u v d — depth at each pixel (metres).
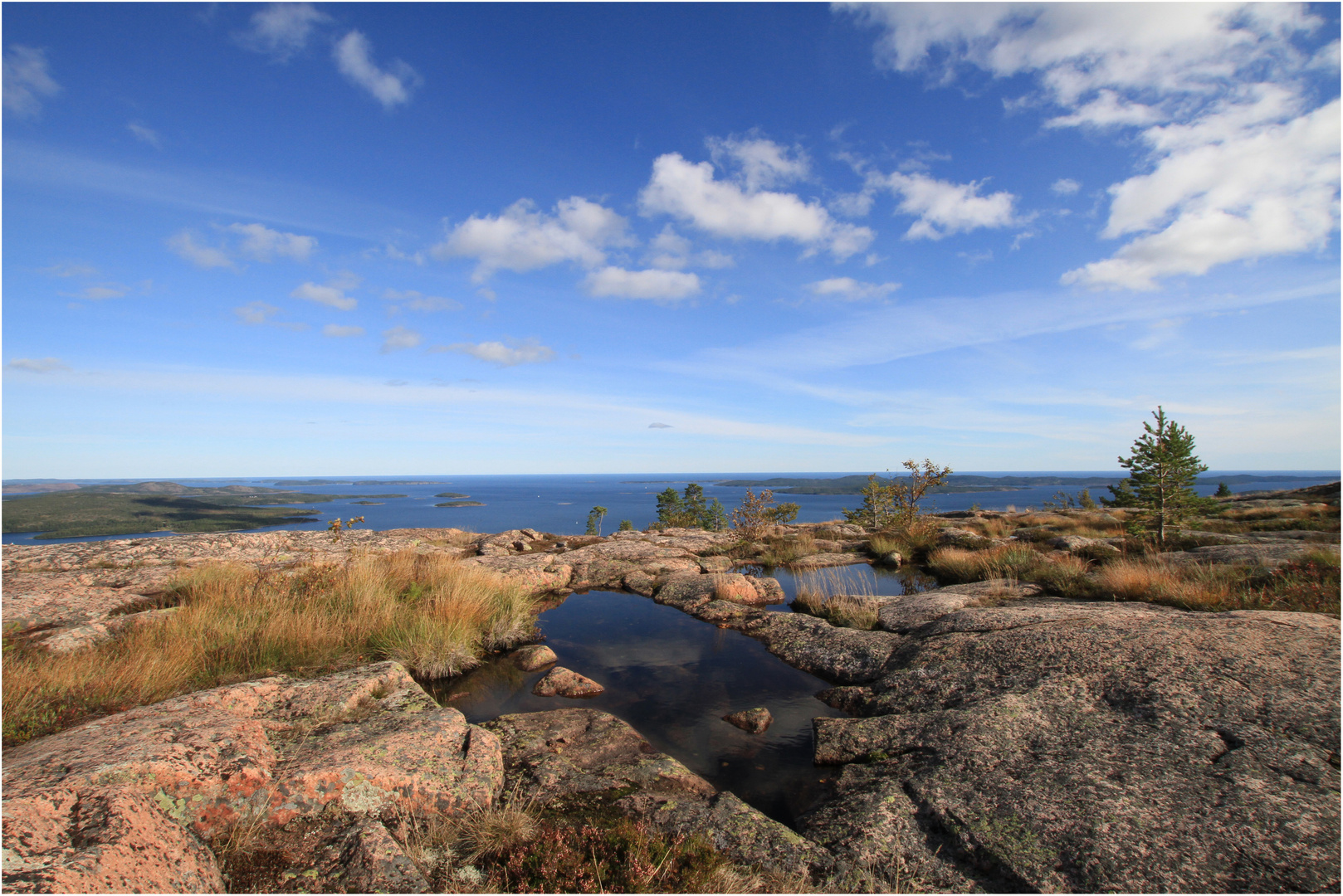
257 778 4.30
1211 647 6.52
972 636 8.18
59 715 5.59
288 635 8.19
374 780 4.56
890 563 16.66
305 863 3.80
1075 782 4.70
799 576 15.38
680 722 7.04
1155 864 3.78
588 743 6.07
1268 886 3.50
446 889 3.73
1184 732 5.16
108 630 8.33
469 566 13.22
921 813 4.68
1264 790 4.30
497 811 4.68
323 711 6.01
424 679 8.38
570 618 11.88
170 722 4.90
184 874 3.37
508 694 7.93
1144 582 10.58
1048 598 10.99
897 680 7.48
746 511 23.05
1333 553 10.87
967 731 5.70
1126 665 6.40
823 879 4.02
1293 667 5.92
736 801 4.93
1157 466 16.12
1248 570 10.73
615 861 3.95
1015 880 3.88
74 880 2.80
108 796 3.55
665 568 15.88
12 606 9.23
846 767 5.71
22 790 3.51
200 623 8.28
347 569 10.93
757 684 8.27
